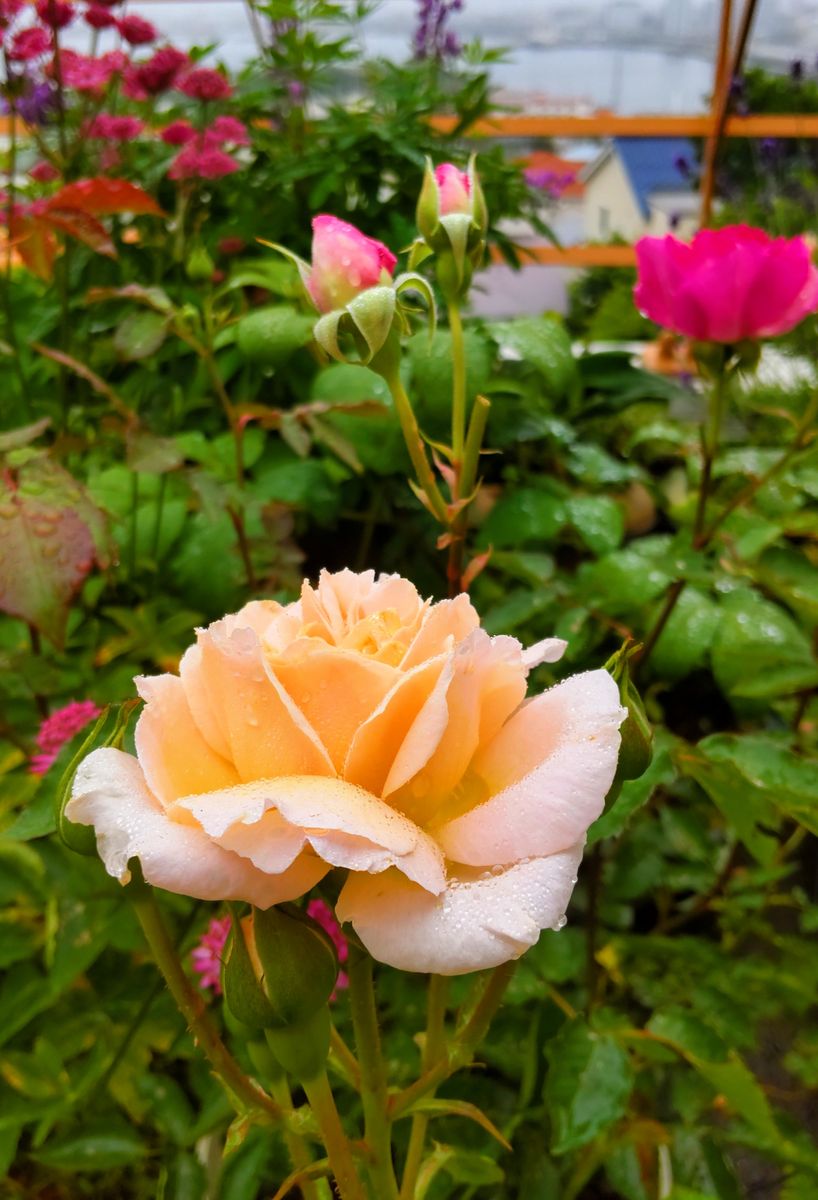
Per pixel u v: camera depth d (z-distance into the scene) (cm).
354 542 61
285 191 67
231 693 15
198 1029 19
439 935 14
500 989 19
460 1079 35
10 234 50
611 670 19
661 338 81
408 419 31
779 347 79
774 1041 44
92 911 34
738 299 35
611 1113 27
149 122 65
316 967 16
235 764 16
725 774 31
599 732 16
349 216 67
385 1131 20
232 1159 28
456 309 32
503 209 69
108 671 44
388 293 28
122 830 15
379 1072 19
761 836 33
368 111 68
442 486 53
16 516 36
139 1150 30
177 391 59
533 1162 32
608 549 48
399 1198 22
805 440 41
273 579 49
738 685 40
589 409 65
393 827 14
